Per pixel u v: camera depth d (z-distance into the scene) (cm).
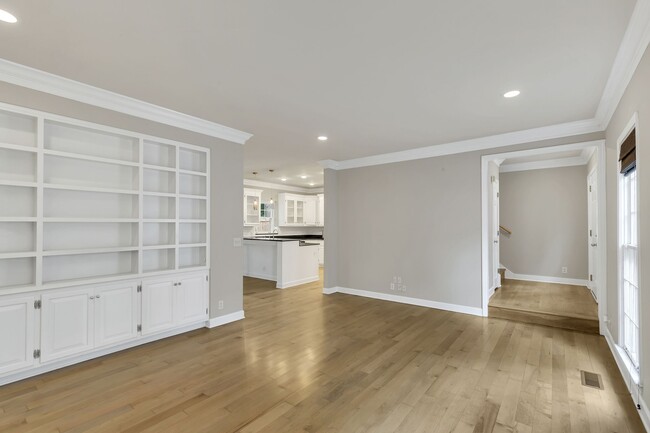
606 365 302
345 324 428
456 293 490
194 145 392
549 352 334
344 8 186
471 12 189
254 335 384
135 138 344
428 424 214
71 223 313
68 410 227
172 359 314
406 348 345
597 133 380
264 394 251
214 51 235
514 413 226
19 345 263
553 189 646
